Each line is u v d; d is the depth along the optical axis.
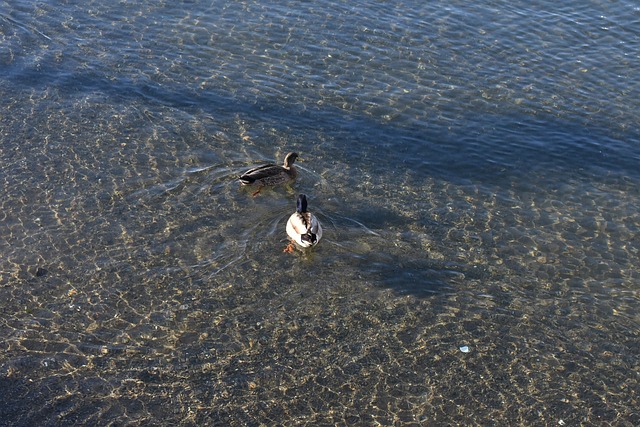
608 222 20.06
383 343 15.81
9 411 13.77
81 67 25.84
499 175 21.81
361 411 14.23
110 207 19.42
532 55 27.75
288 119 23.73
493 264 18.28
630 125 24.28
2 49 26.58
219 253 18.08
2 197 19.53
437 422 14.09
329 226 19.12
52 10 29.50
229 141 22.48
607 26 29.88
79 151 21.59
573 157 22.72
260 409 14.12
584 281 17.95
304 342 15.71
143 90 24.77
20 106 23.53
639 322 16.78
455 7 30.89
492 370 15.32
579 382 15.16
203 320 16.12
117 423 13.66
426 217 19.80
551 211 20.39
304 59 26.88
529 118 24.41
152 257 17.84
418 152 22.58
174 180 20.59
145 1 30.38
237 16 29.44
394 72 26.41
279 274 17.50
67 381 14.44
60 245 18.03
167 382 14.56
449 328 16.30
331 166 21.69
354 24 29.20
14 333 15.47
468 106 24.83
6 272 17.09
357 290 17.17
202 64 26.34
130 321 16.00
